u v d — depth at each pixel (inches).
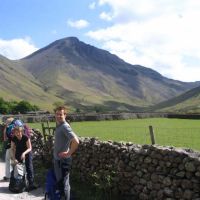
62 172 394.6
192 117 2126.0
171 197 395.9
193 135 1010.7
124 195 467.5
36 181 567.2
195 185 370.0
